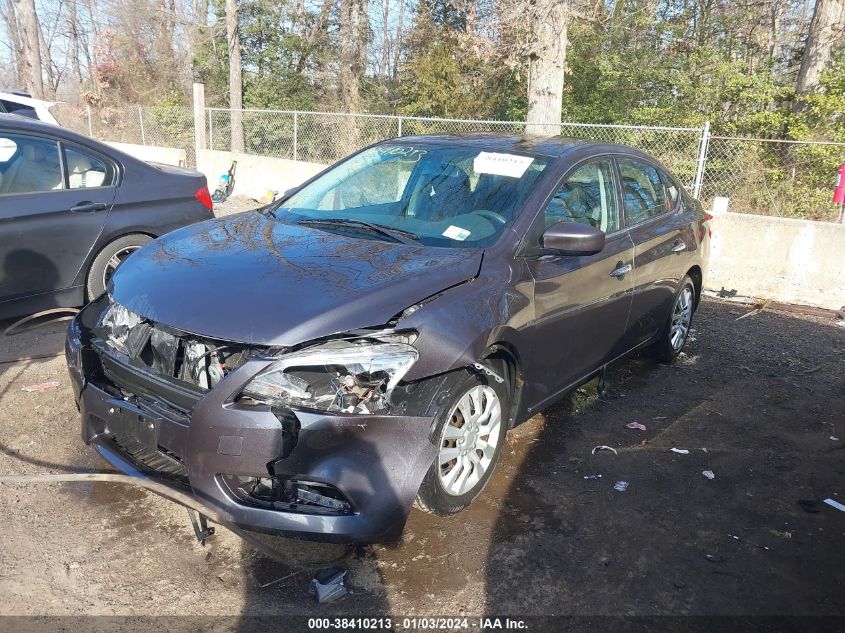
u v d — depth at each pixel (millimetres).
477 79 18062
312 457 2648
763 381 5457
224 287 2992
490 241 3562
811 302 7797
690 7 19281
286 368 2693
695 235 5465
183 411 2801
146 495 3398
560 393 4094
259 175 13984
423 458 2850
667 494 3709
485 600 2824
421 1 19734
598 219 4254
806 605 2924
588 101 18031
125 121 20922
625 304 4492
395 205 4008
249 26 24547
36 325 5523
